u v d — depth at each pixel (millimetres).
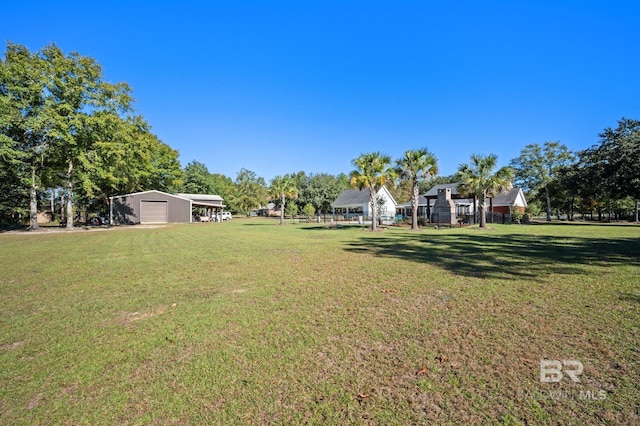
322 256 10406
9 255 11227
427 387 2770
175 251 11992
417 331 3988
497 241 14680
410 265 8516
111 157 27609
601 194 33625
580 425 2242
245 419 2418
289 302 5344
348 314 4676
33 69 22734
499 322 4227
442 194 31359
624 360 3154
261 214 83875
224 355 3461
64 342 3871
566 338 3689
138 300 5602
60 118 23188
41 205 45969
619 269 7566
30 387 2920
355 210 54688
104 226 31922
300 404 2582
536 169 46000
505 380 2846
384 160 23141
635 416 2324
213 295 5871
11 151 22094
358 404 2564
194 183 58938
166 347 3693
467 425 2287
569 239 15383
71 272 8094
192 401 2658
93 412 2551
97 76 25953
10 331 4238
